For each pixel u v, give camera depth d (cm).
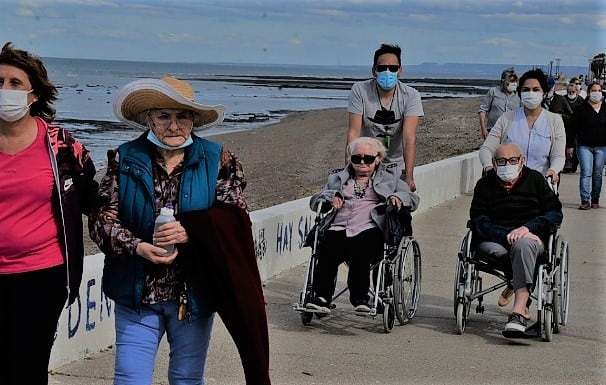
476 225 708
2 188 420
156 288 411
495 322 747
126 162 414
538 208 711
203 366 429
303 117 4725
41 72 430
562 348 670
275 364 615
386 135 788
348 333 702
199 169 416
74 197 432
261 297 417
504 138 827
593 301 811
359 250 698
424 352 653
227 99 6950
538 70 809
